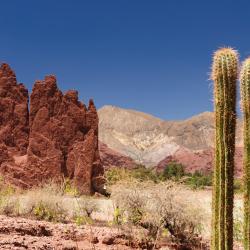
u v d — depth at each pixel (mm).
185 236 10078
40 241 8664
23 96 41844
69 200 13828
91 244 9242
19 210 12898
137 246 9469
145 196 10172
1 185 15898
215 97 5273
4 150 39062
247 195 5219
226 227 5082
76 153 38188
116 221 10359
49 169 37688
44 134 38812
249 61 5320
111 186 11633
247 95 5258
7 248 7648
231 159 5145
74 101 40312
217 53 5348
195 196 10523
